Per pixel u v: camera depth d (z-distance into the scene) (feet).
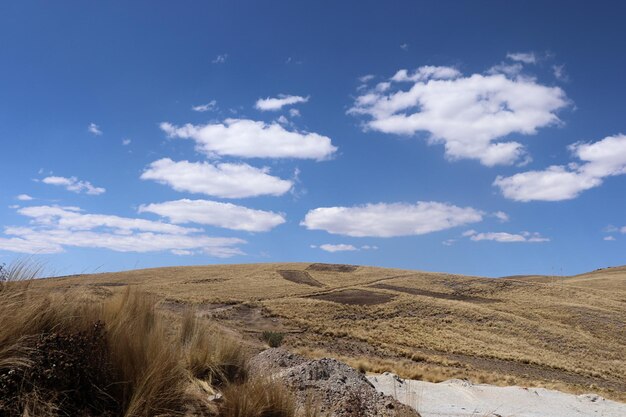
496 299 271.08
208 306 186.80
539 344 183.42
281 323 175.32
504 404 54.85
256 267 397.19
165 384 15.03
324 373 24.56
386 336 169.17
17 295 14.79
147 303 20.67
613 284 359.05
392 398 22.22
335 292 269.23
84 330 14.94
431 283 317.42
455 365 130.52
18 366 12.47
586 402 63.93
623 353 179.32
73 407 12.63
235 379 19.31
